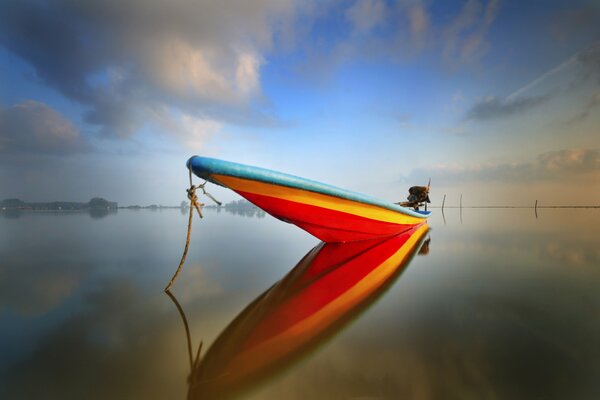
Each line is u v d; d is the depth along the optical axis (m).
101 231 9.02
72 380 1.51
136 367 1.63
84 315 2.38
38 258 4.75
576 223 12.46
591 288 3.05
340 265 4.23
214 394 1.41
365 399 1.36
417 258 4.75
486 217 19.06
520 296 2.81
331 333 2.04
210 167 3.73
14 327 2.15
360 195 5.50
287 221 5.53
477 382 1.47
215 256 4.97
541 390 1.41
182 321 2.26
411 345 1.86
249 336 2.00
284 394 1.41
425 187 11.31
